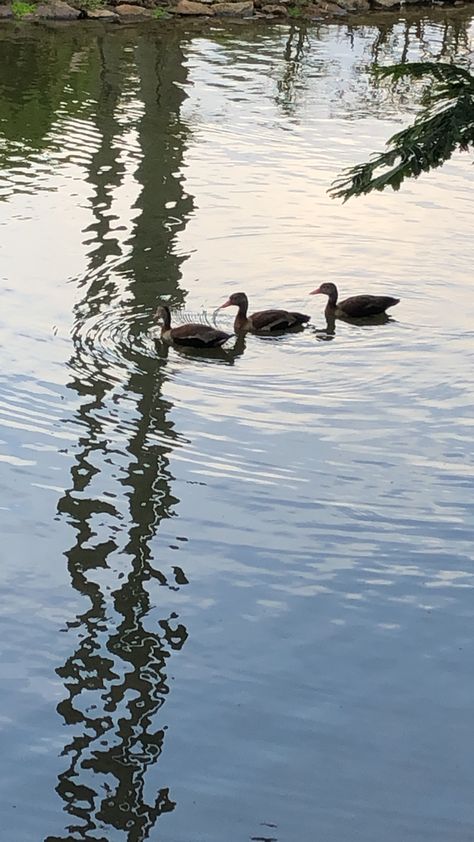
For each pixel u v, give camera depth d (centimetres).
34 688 877
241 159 2220
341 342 1524
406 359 1480
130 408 1324
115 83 2755
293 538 1076
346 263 1764
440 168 2217
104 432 1265
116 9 3491
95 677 888
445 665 905
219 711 854
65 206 1944
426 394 1386
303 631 945
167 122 2459
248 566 1031
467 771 798
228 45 3228
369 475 1195
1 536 1067
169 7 3584
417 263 1772
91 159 2198
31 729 836
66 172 2117
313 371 1443
